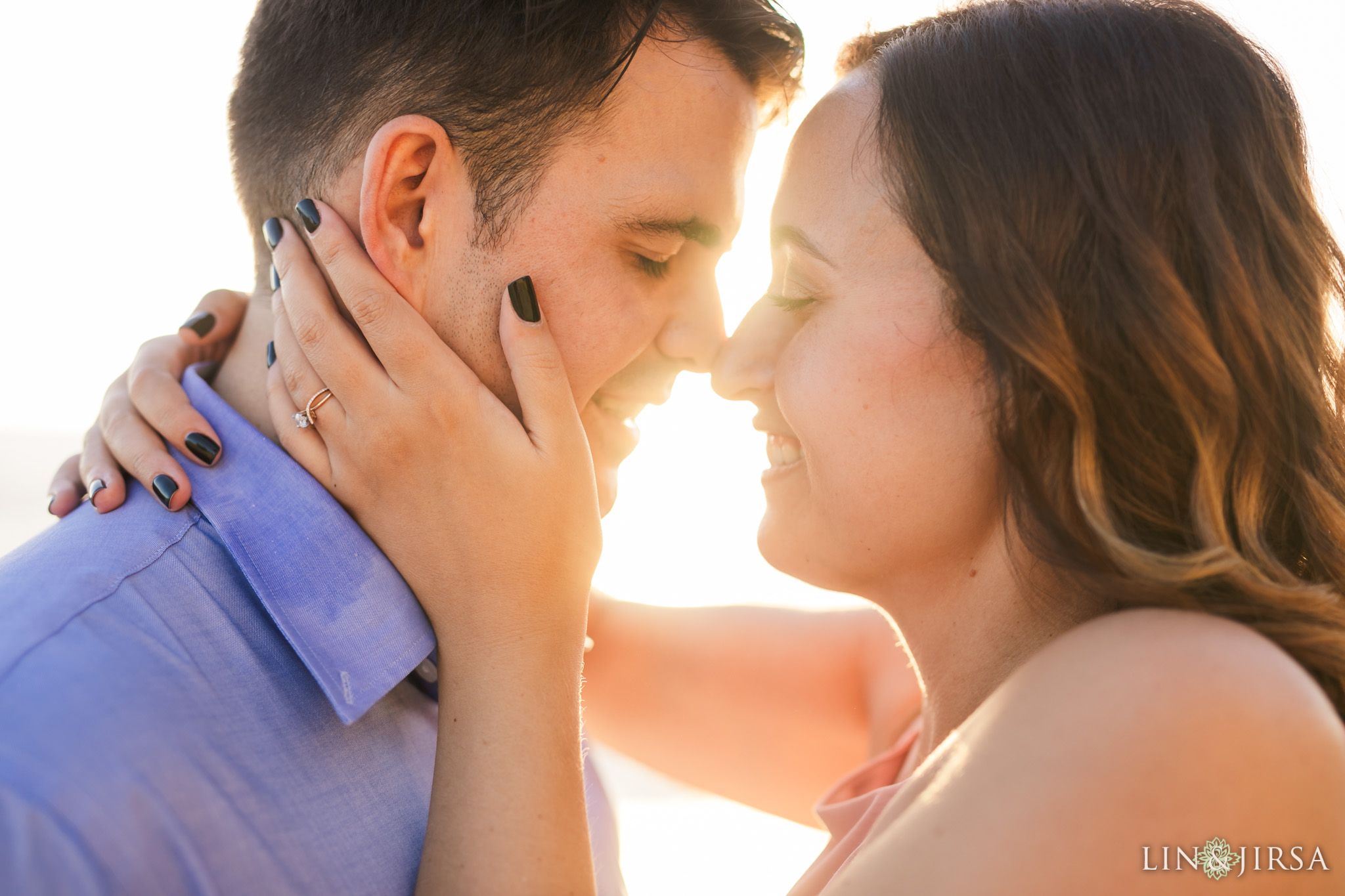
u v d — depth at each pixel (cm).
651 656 226
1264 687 94
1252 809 89
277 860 119
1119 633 104
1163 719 93
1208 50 125
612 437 180
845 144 141
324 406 143
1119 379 118
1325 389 132
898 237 135
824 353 139
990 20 134
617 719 229
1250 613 109
